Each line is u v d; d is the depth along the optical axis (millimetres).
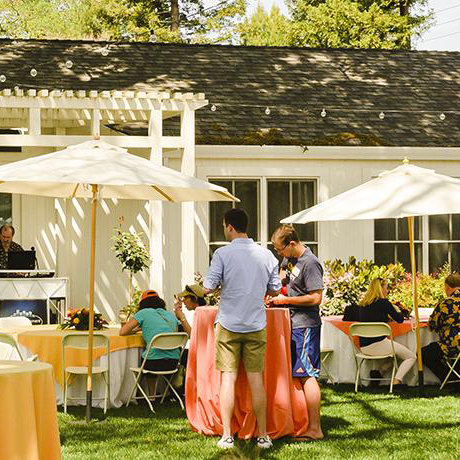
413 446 8211
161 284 13609
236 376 8227
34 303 14430
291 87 17781
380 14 34938
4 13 40438
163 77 17438
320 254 15930
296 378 8672
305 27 35438
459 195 10133
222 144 15438
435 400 10648
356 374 11492
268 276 8344
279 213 15859
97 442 8383
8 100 13078
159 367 10242
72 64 17328
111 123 15844
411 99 17844
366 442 8383
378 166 16109
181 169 13922
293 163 15797
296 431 8617
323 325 12070
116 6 37750
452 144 16328
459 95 18281
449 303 11336
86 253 16188
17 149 16312
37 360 10289
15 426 5941
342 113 16953
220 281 8250
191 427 8938
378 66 19156
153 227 13609
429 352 11484
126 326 10352
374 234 16172
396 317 11477
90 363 9469
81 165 9000
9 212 16438
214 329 8641
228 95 17141
